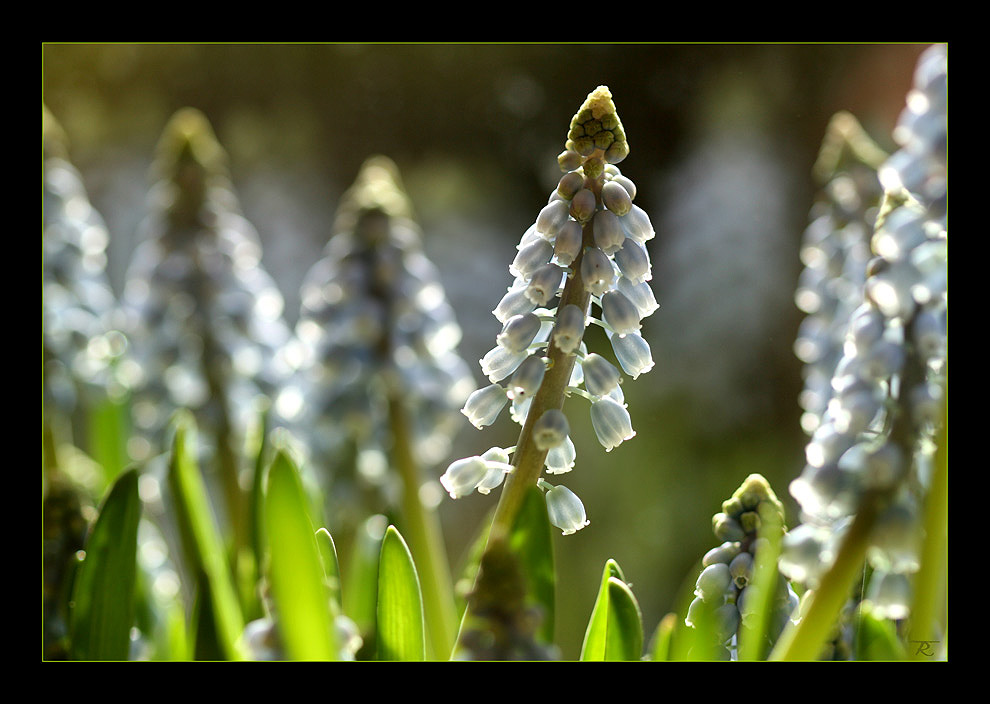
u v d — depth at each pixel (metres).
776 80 1.94
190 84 2.12
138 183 1.93
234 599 0.50
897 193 0.44
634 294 0.43
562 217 0.43
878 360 0.43
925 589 0.43
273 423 0.64
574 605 1.34
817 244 0.58
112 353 0.70
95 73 2.05
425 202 1.92
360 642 0.43
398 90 2.06
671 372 1.72
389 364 0.63
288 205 1.93
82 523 0.47
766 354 1.75
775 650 0.43
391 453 0.63
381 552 0.44
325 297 0.65
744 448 1.64
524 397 0.43
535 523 0.44
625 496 1.51
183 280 0.65
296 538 0.42
